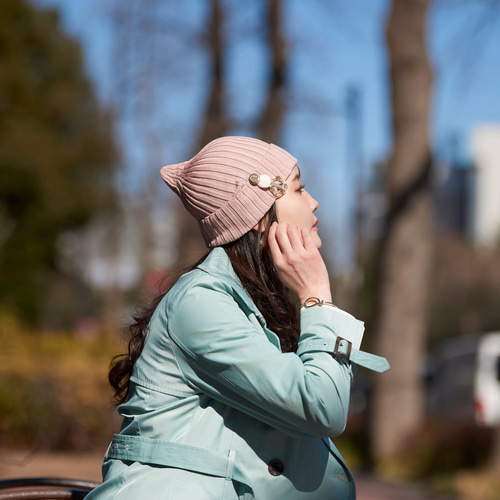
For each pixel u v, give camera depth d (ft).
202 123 50.08
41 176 80.43
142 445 5.52
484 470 31.01
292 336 6.23
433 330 111.45
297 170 6.38
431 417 42.98
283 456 5.63
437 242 115.24
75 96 89.61
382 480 33.35
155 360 5.71
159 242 65.46
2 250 66.59
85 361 31.86
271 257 6.29
